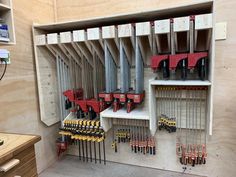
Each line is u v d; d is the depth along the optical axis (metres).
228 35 1.60
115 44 1.83
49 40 1.78
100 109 1.79
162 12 1.50
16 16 1.66
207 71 1.52
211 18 1.32
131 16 1.58
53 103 2.07
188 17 1.38
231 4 1.56
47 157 2.09
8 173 0.95
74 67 2.03
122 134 2.02
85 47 1.86
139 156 2.07
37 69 1.86
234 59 1.61
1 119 1.54
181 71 1.61
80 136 1.85
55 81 2.09
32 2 1.83
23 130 1.76
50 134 2.12
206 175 1.88
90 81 2.00
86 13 2.02
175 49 1.63
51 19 2.10
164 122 1.84
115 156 2.17
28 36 1.80
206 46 1.64
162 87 1.79
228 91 1.67
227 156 1.78
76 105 1.95
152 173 1.95
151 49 1.69
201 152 1.81
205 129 1.77
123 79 1.74
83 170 2.04
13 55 1.63
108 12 1.93
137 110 1.81
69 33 1.72
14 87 1.65
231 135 1.73
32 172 1.12
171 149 1.94
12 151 0.96
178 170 1.96
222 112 1.71
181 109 1.82
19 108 1.71
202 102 1.75
